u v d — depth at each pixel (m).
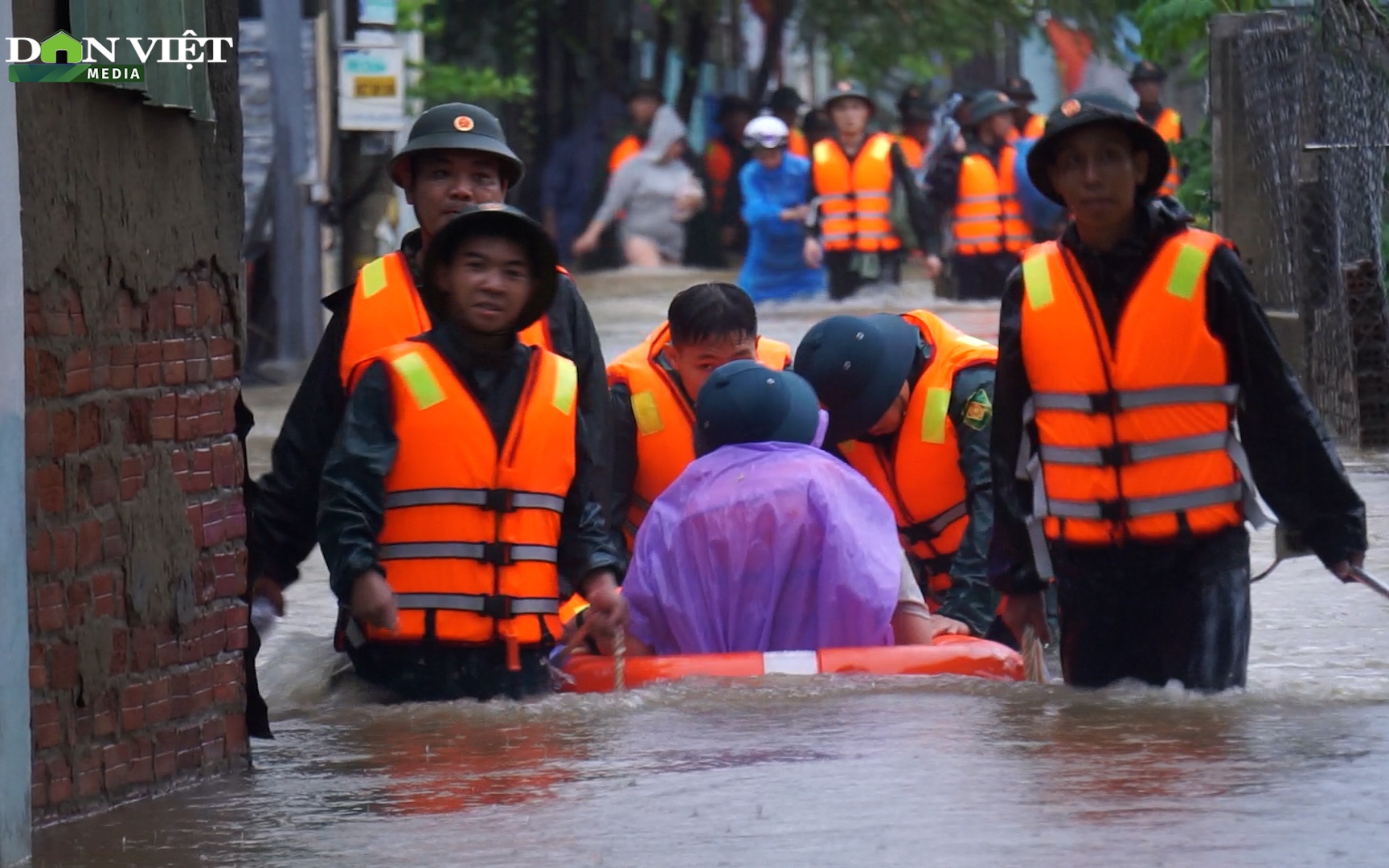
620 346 39.03
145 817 10.09
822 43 70.62
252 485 11.56
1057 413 12.86
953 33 68.00
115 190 10.14
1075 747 11.20
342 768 11.22
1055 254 12.91
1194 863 8.68
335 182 35.59
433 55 65.56
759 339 16.14
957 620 15.02
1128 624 13.10
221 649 11.07
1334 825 9.27
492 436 12.82
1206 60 32.81
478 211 12.60
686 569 14.01
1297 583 18.12
